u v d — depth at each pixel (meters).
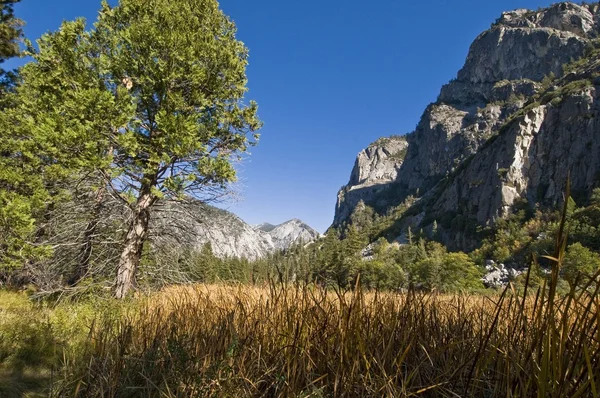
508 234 91.69
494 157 114.31
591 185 85.31
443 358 1.69
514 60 187.38
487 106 180.00
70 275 13.11
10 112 13.12
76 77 10.26
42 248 10.40
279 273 2.54
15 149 12.17
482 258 85.62
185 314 3.29
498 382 1.36
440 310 2.25
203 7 12.81
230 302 3.17
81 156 8.98
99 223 11.05
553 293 1.01
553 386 0.99
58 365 3.58
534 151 105.12
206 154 10.68
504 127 119.94
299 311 2.18
